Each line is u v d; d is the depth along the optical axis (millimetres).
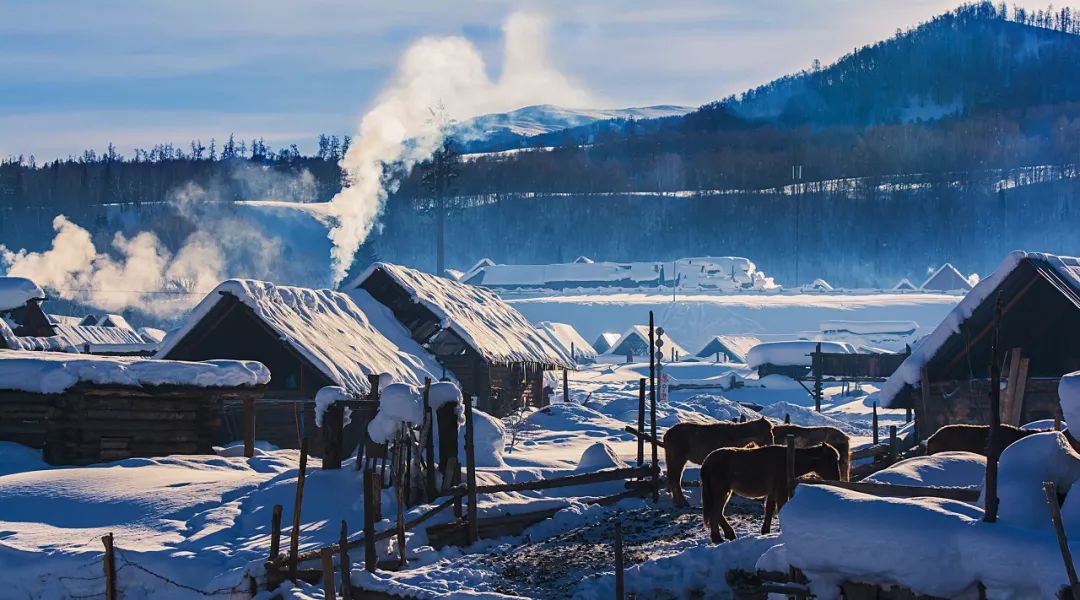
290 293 56375
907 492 19562
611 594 22391
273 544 25297
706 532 27078
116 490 31484
